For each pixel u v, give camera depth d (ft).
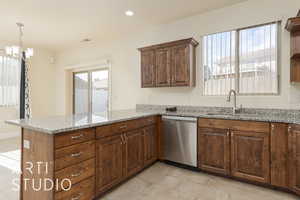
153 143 10.27
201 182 8.32
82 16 11.27
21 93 15.84
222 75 10.62
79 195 6.10
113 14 11.06
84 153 6.28
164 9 10.52
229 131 8.38
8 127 16.31
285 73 8.87
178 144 9.91
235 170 8.25
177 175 9.04
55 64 19.77
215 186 7.96
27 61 16.97
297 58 8.45
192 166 9.47
